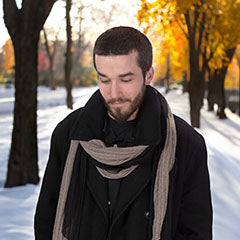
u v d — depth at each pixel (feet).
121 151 3.90
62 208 4.28
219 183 18.44
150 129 3.94
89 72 254.27
